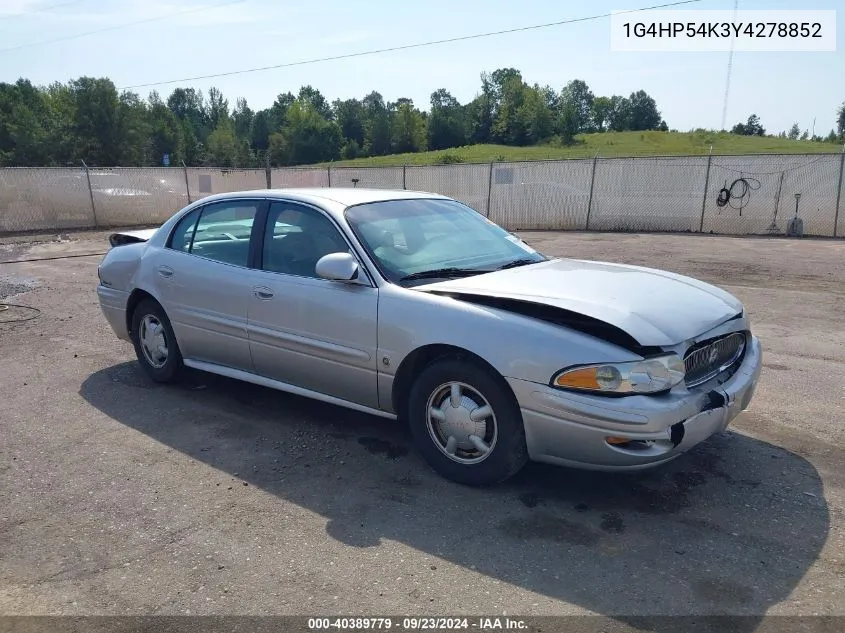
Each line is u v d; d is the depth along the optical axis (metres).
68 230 21.62
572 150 79.19
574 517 3.38
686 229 19.88
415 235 4.39
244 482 3.83
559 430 3.29
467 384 3.58
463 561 3.02
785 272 11.12
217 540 3.23
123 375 5.85
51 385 5.60
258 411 4.93
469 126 113.88
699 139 80.00
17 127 63.91
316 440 4.39
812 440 4.26
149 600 2.80
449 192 23.48
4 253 15.48
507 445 3.48
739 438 4.30
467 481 3.68
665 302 3.61
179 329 5.16
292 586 2.87
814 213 17.91
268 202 4.70
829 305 8.36
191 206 5.28
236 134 112.38
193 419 4.79
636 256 13.55
